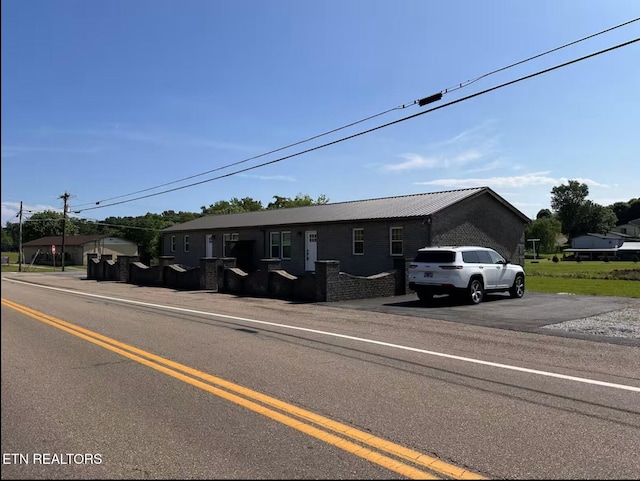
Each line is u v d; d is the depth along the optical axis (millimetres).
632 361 7602
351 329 10688
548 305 15258
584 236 104750
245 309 14609
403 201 26828
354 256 25250
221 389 5945
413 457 4070
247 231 32406
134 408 5234
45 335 9789
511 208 26328
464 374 6746
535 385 6223
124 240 73188
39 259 76375
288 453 4125
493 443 4371
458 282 15328
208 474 3734
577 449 4254
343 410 5219
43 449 4168
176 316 12906
